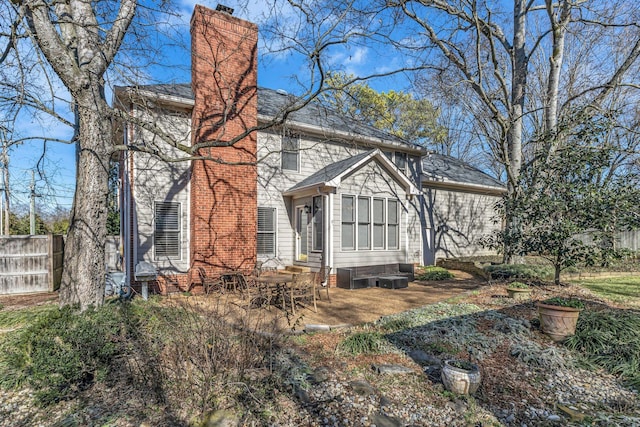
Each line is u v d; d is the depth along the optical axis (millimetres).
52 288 10273
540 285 9445
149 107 8750
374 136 14477
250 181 10695
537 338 5844
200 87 10016
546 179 9273
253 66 10977
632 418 3629
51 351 4316
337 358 5055
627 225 8117
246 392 3967
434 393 4148
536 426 3568
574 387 4438
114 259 13430
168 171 10305
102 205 6074
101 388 4238
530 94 18500
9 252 9867
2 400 4070
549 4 11266
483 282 11188
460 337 5727
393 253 12234
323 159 13453
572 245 8695
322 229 10898
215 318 4543
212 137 10117
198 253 9695
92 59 6074
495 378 4633
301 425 3525
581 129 9062
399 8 10750
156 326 4883
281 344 5090
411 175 15781
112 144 6449
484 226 18656
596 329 5621
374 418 3631
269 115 11781
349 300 8883
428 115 26922
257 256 11742
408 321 6508
